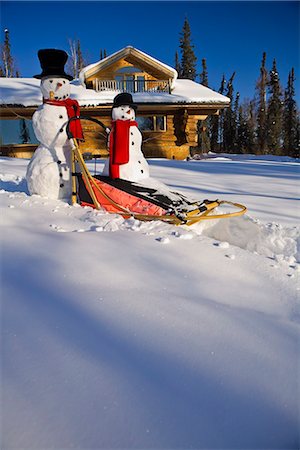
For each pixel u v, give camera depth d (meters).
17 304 1.67
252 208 5.06
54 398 1.10
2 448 0.93
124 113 4.15
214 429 1.02
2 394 1.10
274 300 1.97
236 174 8.98
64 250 2.45
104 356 1.31
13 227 3.04
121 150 4.02
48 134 4.34
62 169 4.36
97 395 1.12
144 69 17.78
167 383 1.19
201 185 7.05
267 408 1.11
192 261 2.41
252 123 40.22
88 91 17.12
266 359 1.36
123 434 0.98
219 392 1.16
